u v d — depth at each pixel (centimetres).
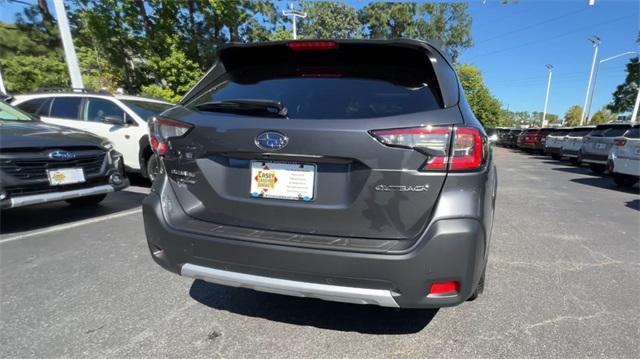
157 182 237
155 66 1761
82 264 351
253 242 201
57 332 242
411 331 249
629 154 888
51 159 435
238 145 206
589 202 725
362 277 188
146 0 1711
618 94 3588
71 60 1058
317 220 201
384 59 229
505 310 278
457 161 186
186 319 260
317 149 193
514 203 696
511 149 3262
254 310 273
